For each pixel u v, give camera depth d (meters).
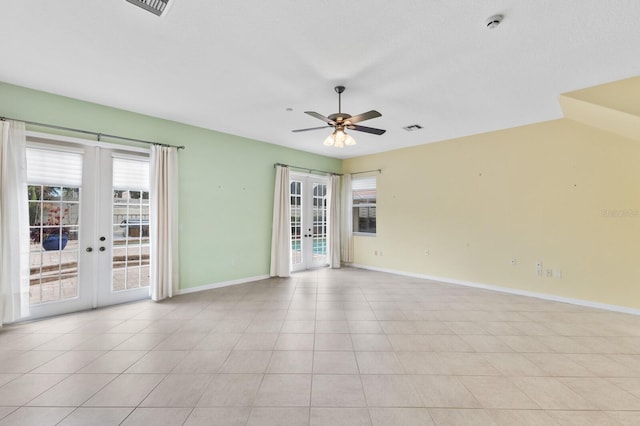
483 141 5.08
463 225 5.32
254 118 4.36
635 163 3.74
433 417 1.86
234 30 2.29
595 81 3.11
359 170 7.03
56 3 1.98
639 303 3.71
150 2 1.90
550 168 4.39
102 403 1.97
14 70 2.93
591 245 4.05
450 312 3.84
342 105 3.82
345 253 7.21
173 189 4.41
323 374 2.35
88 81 3.17
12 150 3.18
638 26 2.20
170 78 3.10
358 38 2.39
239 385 2.19
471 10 2.04
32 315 3.41
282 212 5.89
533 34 2.32
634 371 2.40
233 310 3.87
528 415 1.88
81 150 3.71
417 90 3.36
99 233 3.89
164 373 2.34
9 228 3.15
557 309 3.95
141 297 4.29
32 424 1.77
